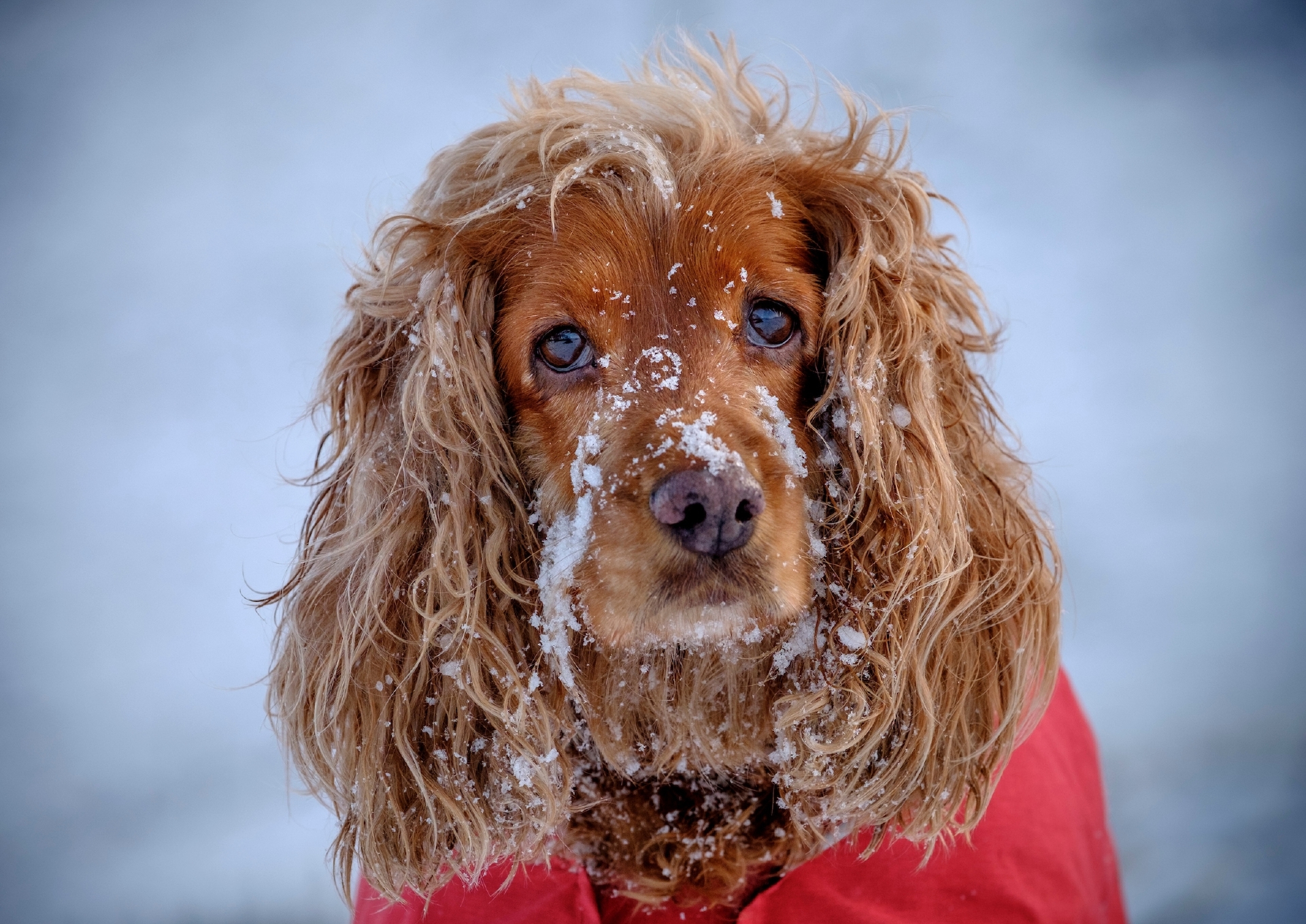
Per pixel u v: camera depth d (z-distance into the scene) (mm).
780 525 1691
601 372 1775
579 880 1960
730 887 1978
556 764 1903
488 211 1837
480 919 1989
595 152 1802
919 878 1925
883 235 1933
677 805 2027
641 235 1754
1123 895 3346
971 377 2090
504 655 1844
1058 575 2070
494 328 1889
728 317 1759
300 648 2016
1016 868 1964
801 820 1949
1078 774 2387
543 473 1856
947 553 1846
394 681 1896
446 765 1894
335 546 2037
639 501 1651
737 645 1898
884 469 1845
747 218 1794
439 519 1866
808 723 1892
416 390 1862
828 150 1969
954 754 1929
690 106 1921
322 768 1995
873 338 1842
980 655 1965
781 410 1809
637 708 1992
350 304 2064
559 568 1776
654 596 1669
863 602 1851
